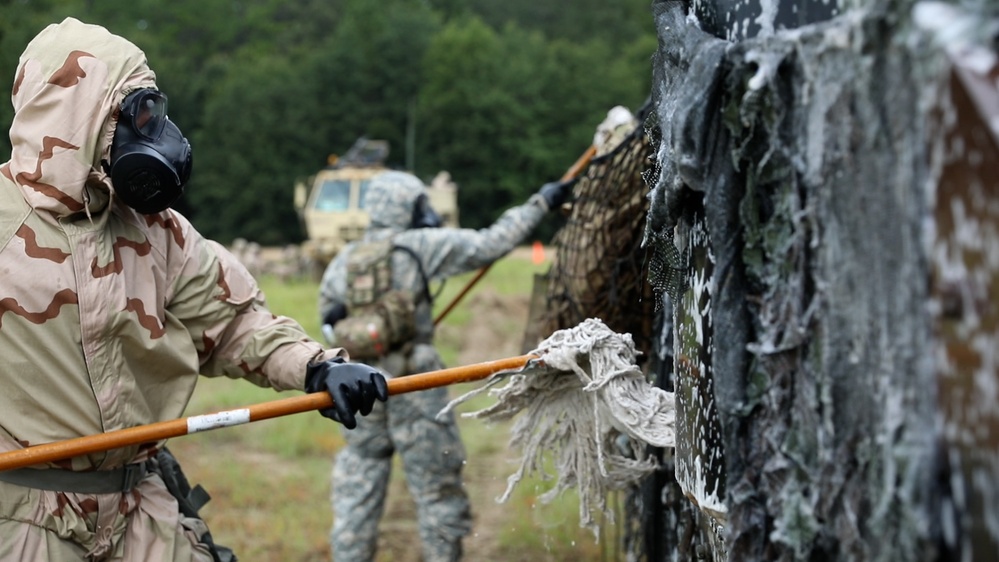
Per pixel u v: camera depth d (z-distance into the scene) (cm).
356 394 322
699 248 248
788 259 208
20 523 297
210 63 5859
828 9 205
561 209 546
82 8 3147
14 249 296
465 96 5297
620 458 333
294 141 5128
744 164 221
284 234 5122
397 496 705
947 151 171
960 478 172
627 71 5609
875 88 186
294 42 6806
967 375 170
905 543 184
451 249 534
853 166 192
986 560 168
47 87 301
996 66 164
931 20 173
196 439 833
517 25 7050
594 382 315
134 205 302
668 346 360
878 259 188
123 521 312
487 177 5294
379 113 5381
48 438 300
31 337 296
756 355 219
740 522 221
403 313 526
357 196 2280
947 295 172
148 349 312
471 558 566
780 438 212
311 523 631
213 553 334
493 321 1390
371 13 5534
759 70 208
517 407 338
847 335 197
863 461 195
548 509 605
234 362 339
